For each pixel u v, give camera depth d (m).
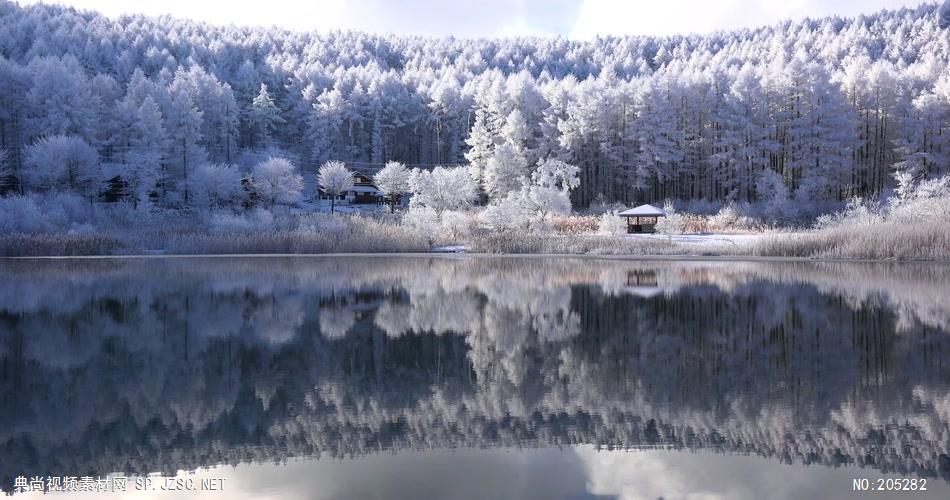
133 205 72.75
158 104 90.12
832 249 43.56
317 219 68.31
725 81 82.06
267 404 11.43
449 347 16.06
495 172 79.06
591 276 33.28
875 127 75.50
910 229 43.06
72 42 129.38
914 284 27.58
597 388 12.21
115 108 87.06
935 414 10.33
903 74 80.19
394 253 56.94
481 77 125.50
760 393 11.66
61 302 24.22
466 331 18.23
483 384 12.65
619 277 32.50
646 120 77.06
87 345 16.45
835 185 70.12
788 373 13.03
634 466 8.47
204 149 91.62
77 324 19.52
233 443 9.51
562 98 90.50
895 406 10.77
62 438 9.72
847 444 9.14
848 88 77.06
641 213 58.81
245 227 62.81
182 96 88.31
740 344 15.95
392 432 9.97
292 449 9.27
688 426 10.00
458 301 24.23
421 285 29.73
